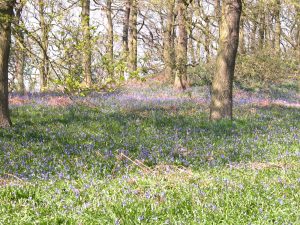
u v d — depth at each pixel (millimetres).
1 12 12469
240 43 35844
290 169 9094
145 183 7684
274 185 7680
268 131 14852
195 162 10156
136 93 28047
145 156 10695
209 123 16141
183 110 19969
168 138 13000
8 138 12516
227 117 17000
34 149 11344
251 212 6320
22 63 27891
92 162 9914
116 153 10922
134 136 13227
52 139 12570
